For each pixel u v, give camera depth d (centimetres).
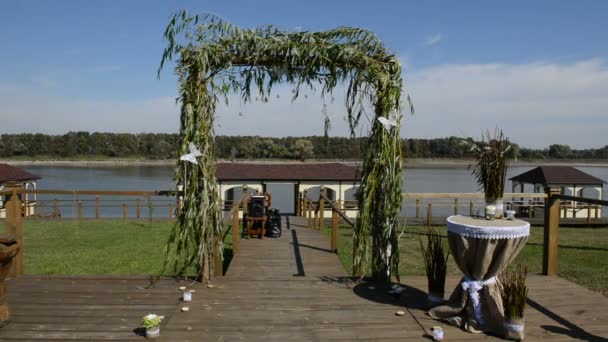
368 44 465
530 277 525
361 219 483
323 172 2080
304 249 800
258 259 700
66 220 1695
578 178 1959
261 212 949
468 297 365
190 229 468
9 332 348
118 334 346
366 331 357
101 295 437
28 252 1000
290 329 359
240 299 430
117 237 1246
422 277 522
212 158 485
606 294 507
